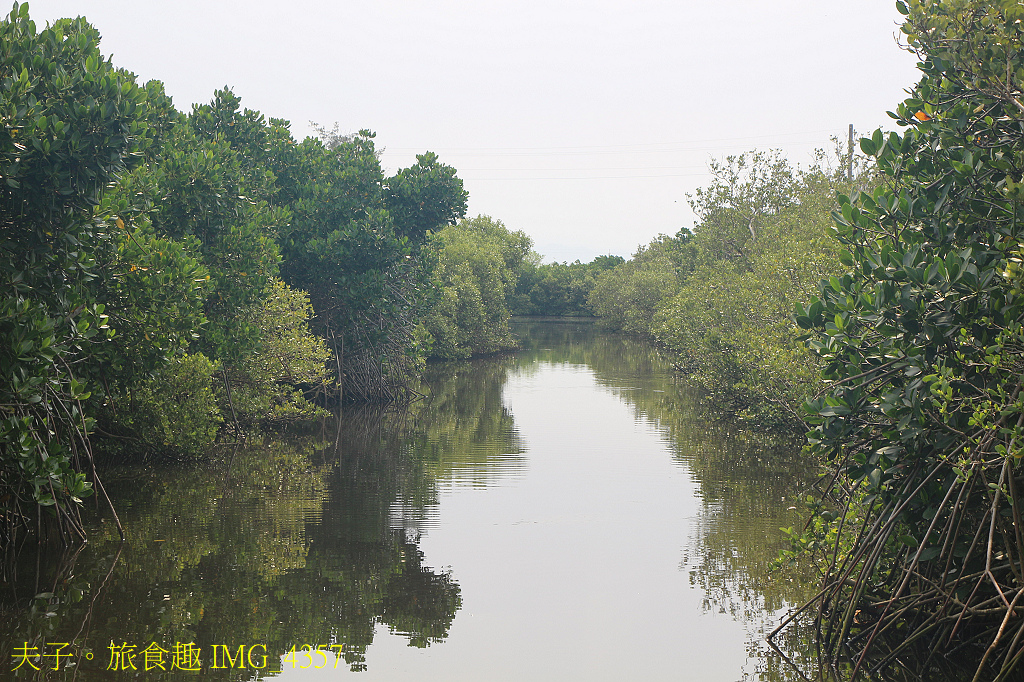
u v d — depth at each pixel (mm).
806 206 26953
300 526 11930
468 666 7379
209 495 13688
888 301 7082
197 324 13523
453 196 28469
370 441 19562
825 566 8648
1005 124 7633
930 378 6449
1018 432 6109
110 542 10781
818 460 15711
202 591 9125
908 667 7227
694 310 30078
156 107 17328
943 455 6766
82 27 12930
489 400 27656
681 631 8227
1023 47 7234
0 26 10086
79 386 9914
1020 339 6402
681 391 29922
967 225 7555
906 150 8234
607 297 71562
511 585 9570
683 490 14367
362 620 8477
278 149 25188
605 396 28594
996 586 6043
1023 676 6594
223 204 17453
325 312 26297
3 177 9164
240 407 19625
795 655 7645
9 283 9703
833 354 7629
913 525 7375
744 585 9594
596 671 7309
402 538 11383
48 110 10016
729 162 32094
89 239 11180
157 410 15398
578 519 12414
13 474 9789
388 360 27656
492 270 48719
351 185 26984
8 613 8281
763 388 19156
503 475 15633
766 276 20844
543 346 54344
